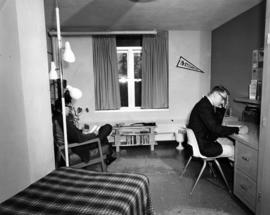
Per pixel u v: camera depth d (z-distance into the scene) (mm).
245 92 3119
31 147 1726
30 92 1709
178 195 2410
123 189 1212
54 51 3939
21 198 1138
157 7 2787
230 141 2611
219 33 3850
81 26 3658
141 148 4137
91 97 4160
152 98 4223
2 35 1566
